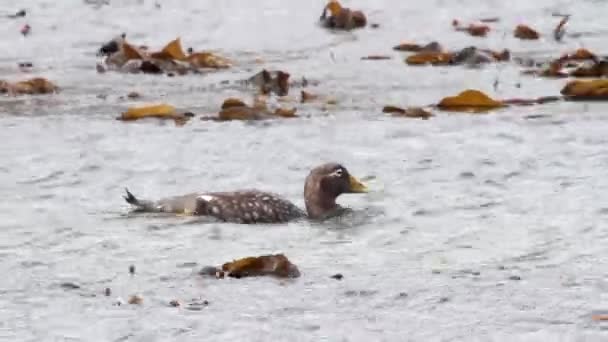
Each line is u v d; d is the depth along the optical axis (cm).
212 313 1666
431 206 2106
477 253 1888
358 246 1922
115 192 2202
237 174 2309
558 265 1833
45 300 1716
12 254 1892
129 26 4059
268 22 4112
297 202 2144
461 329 1614
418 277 1791
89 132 2619
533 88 3092
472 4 4397
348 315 1659
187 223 2022
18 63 3488
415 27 4059
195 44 3809
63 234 1975
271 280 1780
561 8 4303
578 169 2309
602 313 1658
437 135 2566
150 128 2656
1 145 2511
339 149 2469
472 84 3156
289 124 2680
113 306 1694
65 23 4091
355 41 3831
